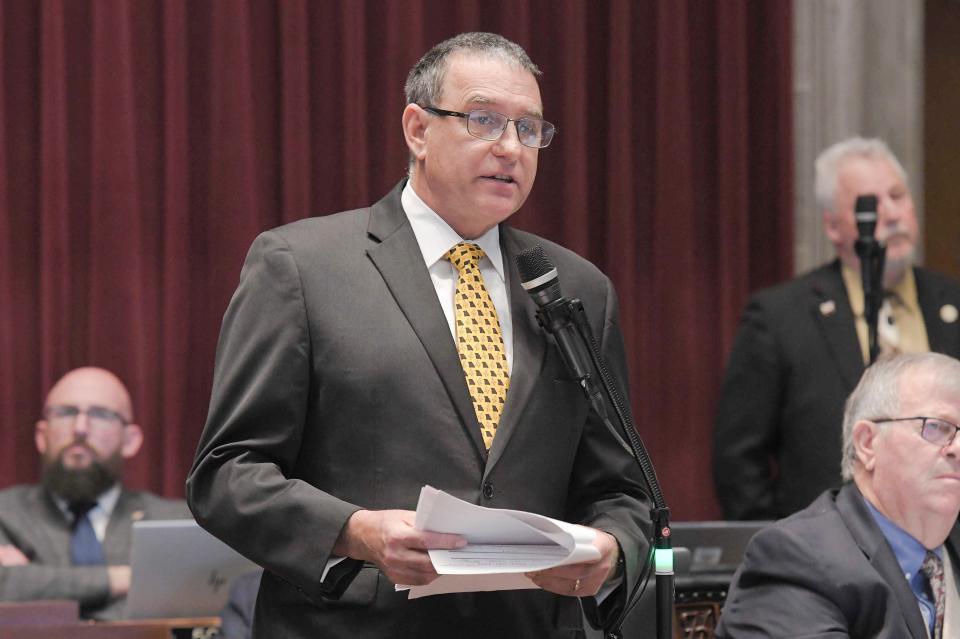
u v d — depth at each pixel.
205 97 11.23
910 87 12.84
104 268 10.92
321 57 11.53
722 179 12.37
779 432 9.93
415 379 5.02
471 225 5.36
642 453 4.99
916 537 6.36
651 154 12.41
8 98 10.88
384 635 4.87
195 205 11.20
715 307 12.44
